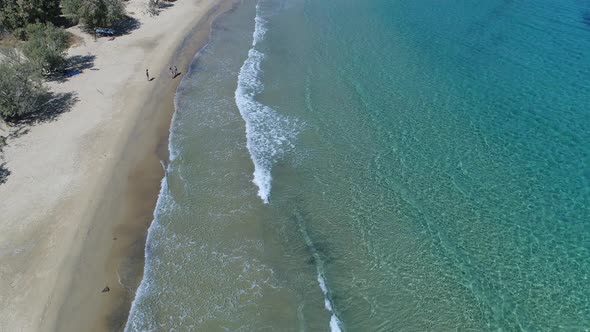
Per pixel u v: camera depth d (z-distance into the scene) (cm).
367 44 4441
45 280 2336
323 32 4728
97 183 2914
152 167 3067
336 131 3325
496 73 3859
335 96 3694
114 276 2369
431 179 2897
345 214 2695
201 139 3312
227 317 2164
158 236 2584
